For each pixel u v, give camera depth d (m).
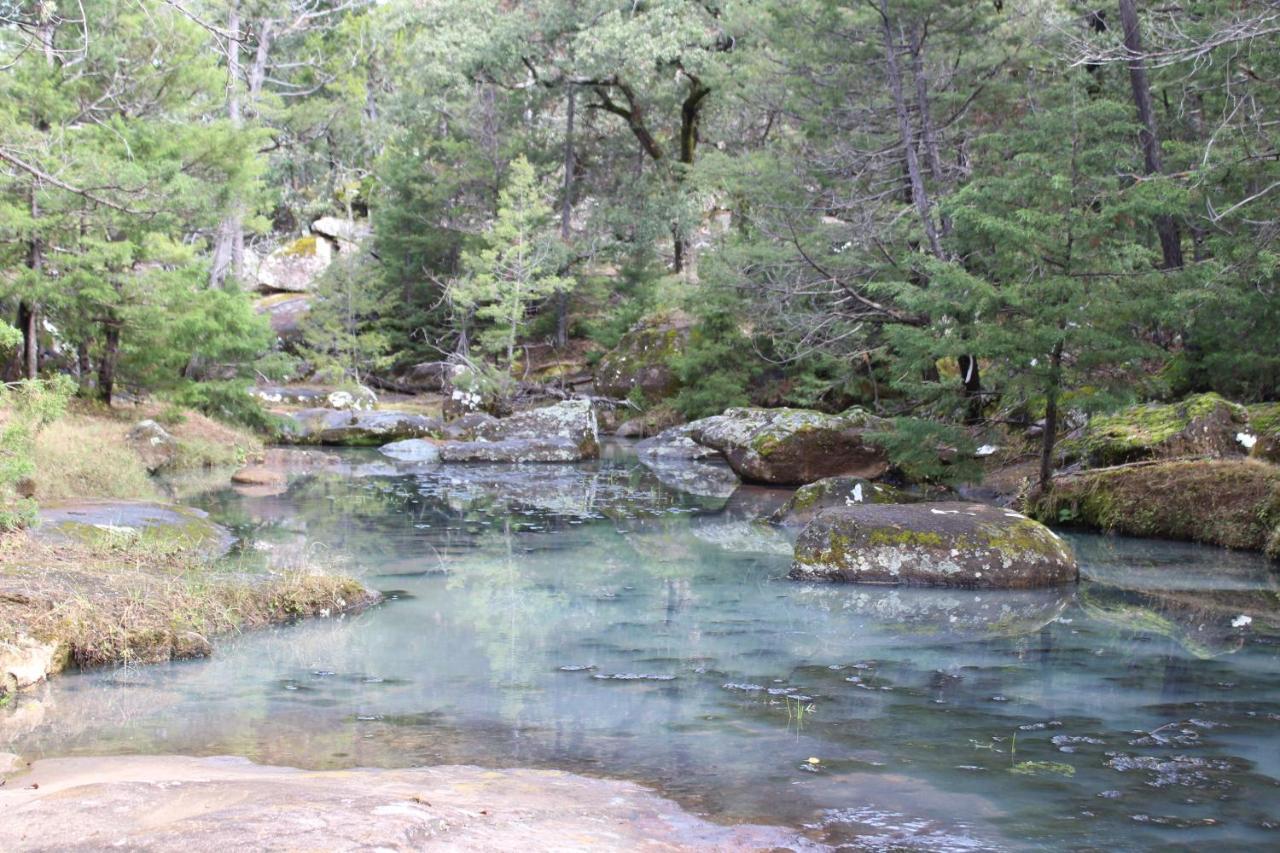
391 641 7.50
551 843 3.38
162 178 17.48
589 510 15.11
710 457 22.62
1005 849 3.80
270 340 22.52
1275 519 11.27
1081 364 12.40
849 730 5.40
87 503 11.22
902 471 17.39
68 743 5.08
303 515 13.88
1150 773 4.73
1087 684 6.38
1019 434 16.92
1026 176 12.15
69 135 17.08
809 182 21.84
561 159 37.00
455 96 38.50
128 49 18.72
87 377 20.23
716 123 34.09
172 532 10.41
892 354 21.22
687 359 26.14
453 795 3.97
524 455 22.34
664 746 5.10
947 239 17.38
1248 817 4.18
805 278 21.05
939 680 6.49
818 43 19.92
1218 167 14.09
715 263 22.75
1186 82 17.84
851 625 8.12
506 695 6.09
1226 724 5.54
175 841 3.05
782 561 11.12
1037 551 9.79
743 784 4.50
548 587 9.64
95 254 17.22
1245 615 8.45
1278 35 14.52
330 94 48.34
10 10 13.16
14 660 6.20
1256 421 13.11
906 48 19.38
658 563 10.98
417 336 37.94
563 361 34.88
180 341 19.19
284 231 47.19
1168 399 15.65
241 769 4.53
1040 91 17.98
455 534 12.73
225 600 7.99
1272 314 14.17
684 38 29.34
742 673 6.65
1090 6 19.27
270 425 23.14
